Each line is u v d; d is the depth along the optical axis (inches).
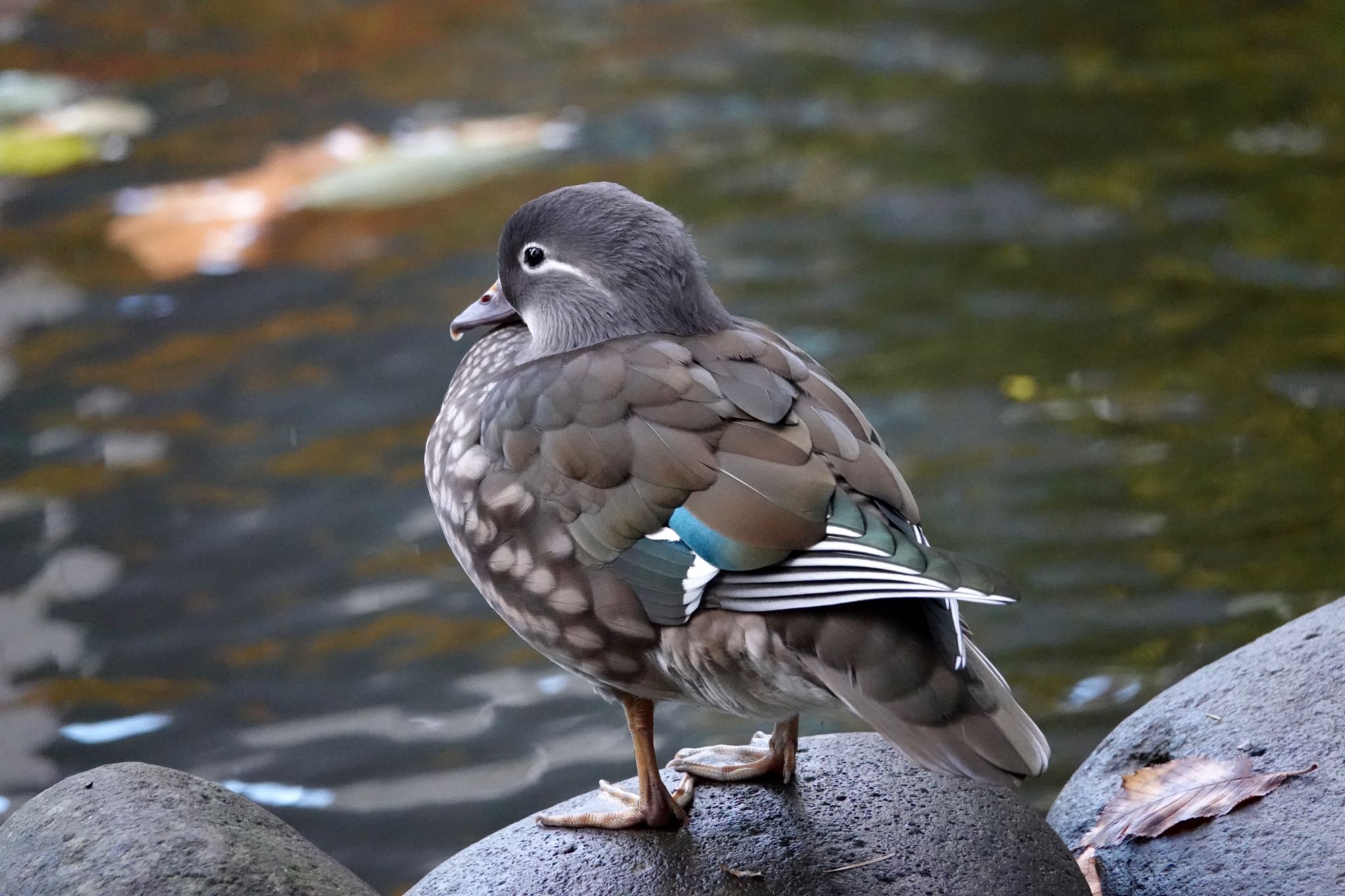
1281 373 488.4
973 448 458.0
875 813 243.4
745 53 751.1
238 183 635.5
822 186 621.3
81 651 394.9
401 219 604.7
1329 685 259.1
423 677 386.3
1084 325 521.7
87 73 741.9
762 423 219.5
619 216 251.9
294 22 805.2
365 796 348.5
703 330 249.0
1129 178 618.5
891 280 553.0
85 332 535.5
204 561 426.9
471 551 240.2
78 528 438.6
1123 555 410.0
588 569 225.5
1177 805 250.1
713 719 373.1
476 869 239.8
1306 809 240.8
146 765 244.8
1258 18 768.9
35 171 647.1
